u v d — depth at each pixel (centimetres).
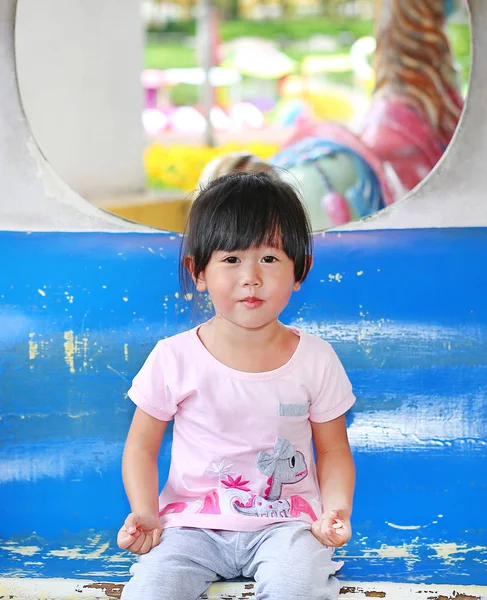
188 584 110
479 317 140
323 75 627
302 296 142
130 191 329
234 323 121
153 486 123
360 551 132
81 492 140
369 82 617
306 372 125
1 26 142
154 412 125
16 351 142
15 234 145
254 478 121
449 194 142
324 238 143
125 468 124
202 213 121
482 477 137
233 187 122
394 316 141
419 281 141
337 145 250
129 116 326
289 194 123
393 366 140
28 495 140
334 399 126
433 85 285
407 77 285
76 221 145
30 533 138
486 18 138
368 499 137
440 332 140
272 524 116
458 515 137
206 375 123
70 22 291
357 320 141
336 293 142
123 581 126
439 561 130
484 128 141
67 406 141
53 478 140
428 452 138
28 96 275
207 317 142
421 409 139
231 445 121
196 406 123
